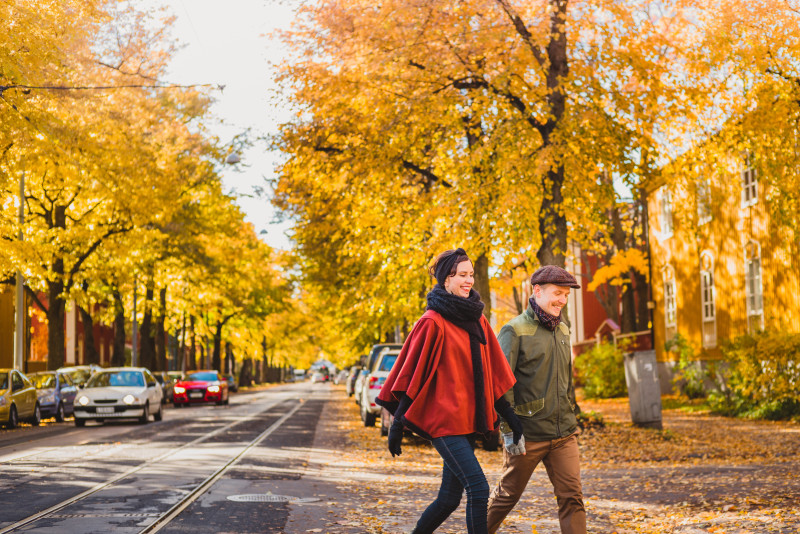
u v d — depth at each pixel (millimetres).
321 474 12031
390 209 20516
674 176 18703
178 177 30109
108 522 7926
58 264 29750
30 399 24438
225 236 42531
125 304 42031
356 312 32219
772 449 15016
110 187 26828
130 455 14492
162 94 26219
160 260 36875
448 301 5180
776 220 18766
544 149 15656
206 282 42406
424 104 17016
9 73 15961
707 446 15922
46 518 8133
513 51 16500
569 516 5730
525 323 5711
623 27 16266
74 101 20000
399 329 40656
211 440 17906
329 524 8008
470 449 5121
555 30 16391
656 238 36469
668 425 20844
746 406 23328
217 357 65062
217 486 10516
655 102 16734
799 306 23953
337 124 19812
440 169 19406
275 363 114062
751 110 16859
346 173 20578
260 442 17391
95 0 19000
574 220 16938
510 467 5746
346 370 77875
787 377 21719
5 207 26047
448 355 5133
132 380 25016
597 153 16359
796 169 17359
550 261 17188
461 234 16172
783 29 15719
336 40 17656
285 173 21453
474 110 16594
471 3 15938
